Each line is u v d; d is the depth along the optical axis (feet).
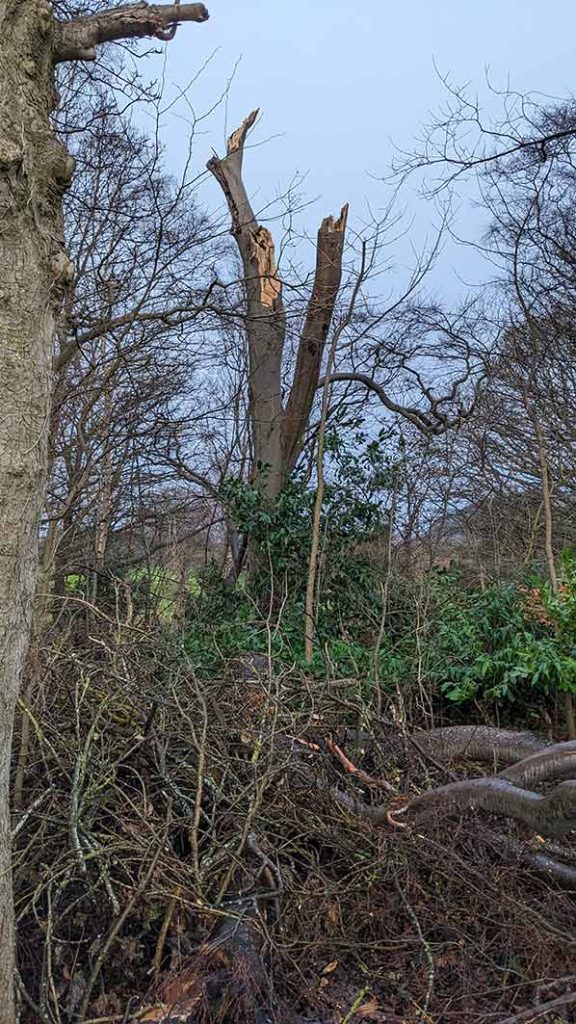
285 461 41.27
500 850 15.19
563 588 25.45
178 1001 11.35
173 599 34.19
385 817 15.71
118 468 38.22
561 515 43.50
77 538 36.73
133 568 40.70
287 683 20.51
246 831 13.44
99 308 31.94
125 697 16.35
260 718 16.96
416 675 25.05
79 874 13.09
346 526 35.50
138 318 31.83
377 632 30.12
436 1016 11.64
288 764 15.30
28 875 13.25
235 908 12.84
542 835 14.79
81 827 13.10
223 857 13.43
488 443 44.47
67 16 21.50
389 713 22.70
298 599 35.12
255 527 36.19
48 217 9.37
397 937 13.37
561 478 43.34
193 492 45.09
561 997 10.98
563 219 41.39
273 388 41.42
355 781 18.11
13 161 8.74
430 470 40.14
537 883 14.83
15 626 9.05
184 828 14.74
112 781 14.28
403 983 12.53
